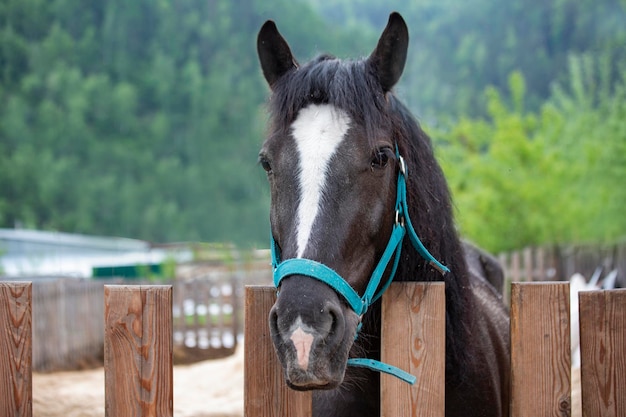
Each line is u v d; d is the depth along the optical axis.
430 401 2.14
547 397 2.13
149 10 57.75
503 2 40.81
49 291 8.72
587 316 2.12
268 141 2.29
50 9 55.50
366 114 2.22
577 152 14.38
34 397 5.57
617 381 2.11
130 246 25.62
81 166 47.94
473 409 2.66
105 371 2.13
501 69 36.38
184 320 11.23
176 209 47.72
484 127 14.70
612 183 13.45
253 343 2.16
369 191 2.19
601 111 14.97
